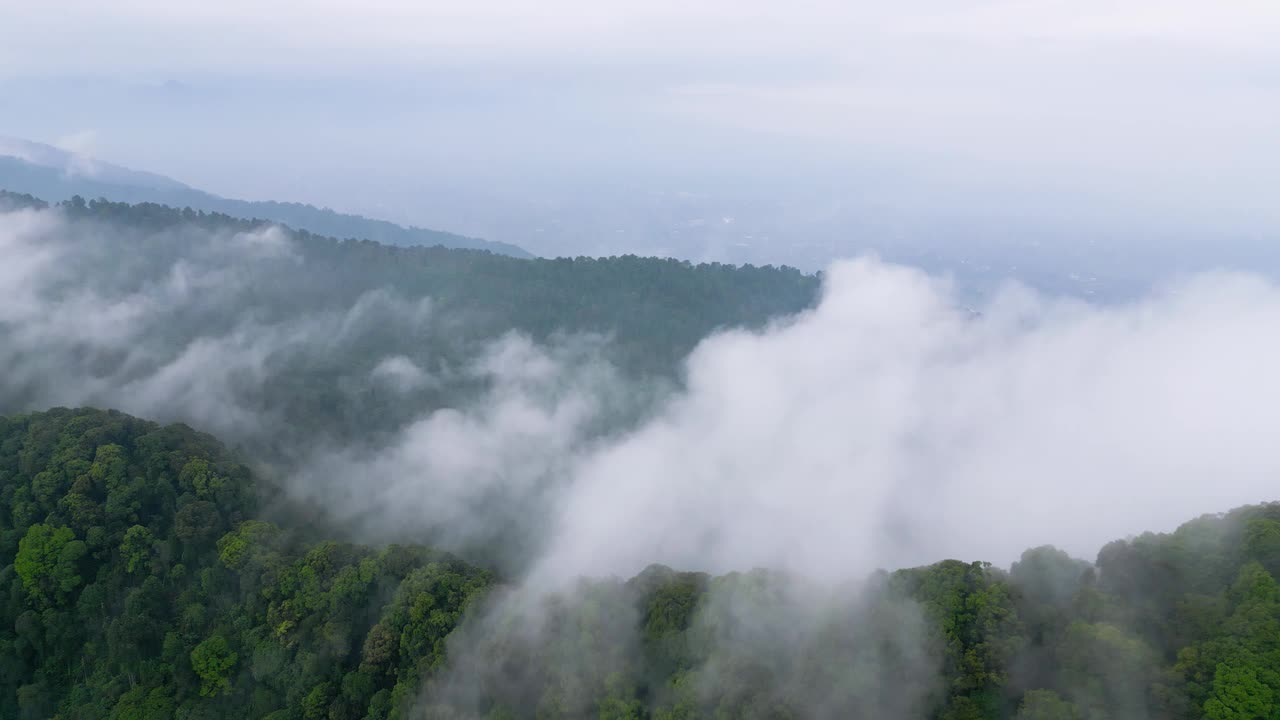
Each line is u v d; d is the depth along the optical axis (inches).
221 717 2028.8
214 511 2299.5
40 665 2169.0
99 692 2078.0
